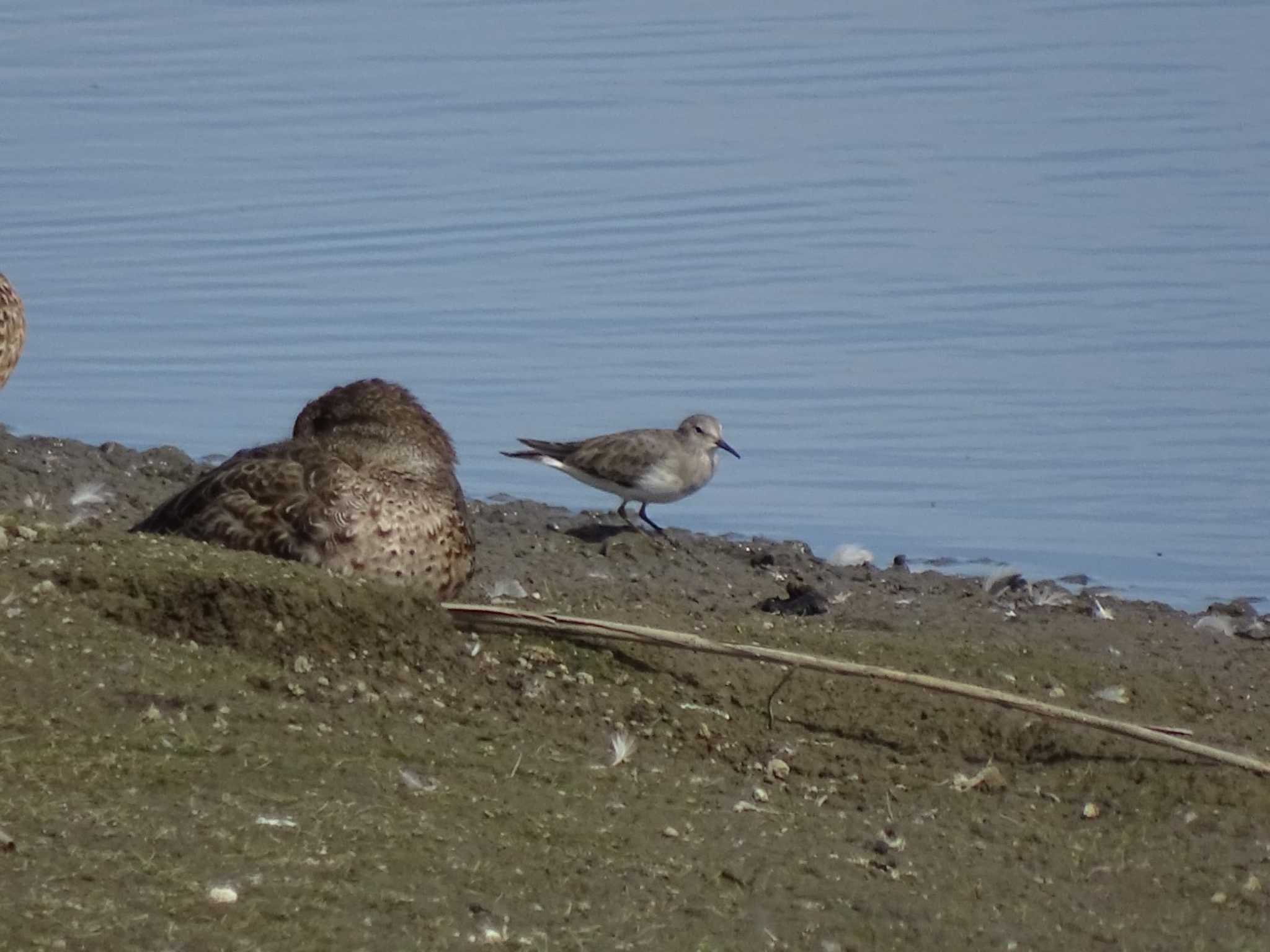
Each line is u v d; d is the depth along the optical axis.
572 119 28.31
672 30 34.38
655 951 7.11
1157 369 19.69
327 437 11.30
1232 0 36.62
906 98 29.84
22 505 13.92
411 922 6.99
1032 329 20.77
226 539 10.48
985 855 8.66
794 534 16.16
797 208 24.53
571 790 8.54
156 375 19.19
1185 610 14.30
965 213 24.44
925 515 16.55
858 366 19.89
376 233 23.42
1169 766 9.77
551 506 16.19
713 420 16.44
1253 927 8.17
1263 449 17.86
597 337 20.55
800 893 7.82
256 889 7.04
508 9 36.22
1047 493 17.00
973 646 11.91
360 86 30.03
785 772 9.38
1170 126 28.14
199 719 8.52
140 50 32.25
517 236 23.42
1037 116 28.77
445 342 20.30
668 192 25.11
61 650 8.87
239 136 27.09
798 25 34.88
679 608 12.71
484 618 10.03
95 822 7.38
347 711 8.94
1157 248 23.05
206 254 22.52
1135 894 8.44
